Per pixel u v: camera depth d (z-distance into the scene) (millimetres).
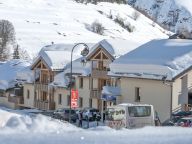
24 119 13297
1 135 10828
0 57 144500
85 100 56031
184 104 41656
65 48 71438
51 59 61500
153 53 45906
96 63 54656
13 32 172875
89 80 55344
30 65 69375
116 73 47938
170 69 41188
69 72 58094
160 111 42156
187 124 28250
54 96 61219
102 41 53594
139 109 29734
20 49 163125
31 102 66750
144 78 43688
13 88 71250
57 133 11250
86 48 59938
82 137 10953
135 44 54438
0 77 74688
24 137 10727
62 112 45938
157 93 42594
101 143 10211
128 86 46469
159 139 10930
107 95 48344
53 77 61344
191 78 42156
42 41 191375
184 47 44500
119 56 51312
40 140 10445
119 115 29906
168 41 48281
